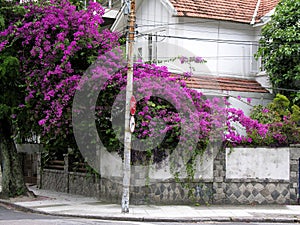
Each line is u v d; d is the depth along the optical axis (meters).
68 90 15.45
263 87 21.41
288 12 19.53
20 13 16.52
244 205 16.27
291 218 13.98
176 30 20.80
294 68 19.12
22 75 16.44
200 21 21.17
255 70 22.06
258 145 16.47
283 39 19.38
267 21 20.98
